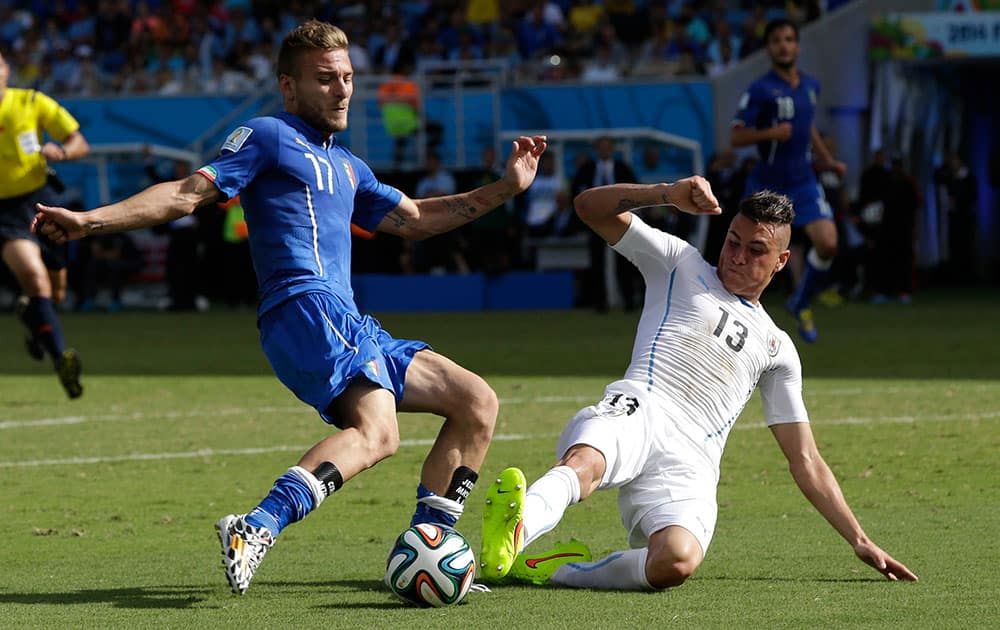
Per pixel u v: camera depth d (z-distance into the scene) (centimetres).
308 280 1808
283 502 1692
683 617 1630
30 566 2011
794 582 1852
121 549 2148
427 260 8338
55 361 3669
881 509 2402
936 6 9044
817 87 4609
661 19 9600
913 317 6894
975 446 3070
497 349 5572
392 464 2986
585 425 1830
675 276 1936
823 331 6166
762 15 9462
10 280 8344
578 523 2359
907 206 8075
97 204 9281
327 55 1845
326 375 1767
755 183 4697
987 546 2078
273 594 1805
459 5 10081
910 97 9294
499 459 2997
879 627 1566
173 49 9975
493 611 1678
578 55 9481
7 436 3434
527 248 8356
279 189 1816
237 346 5991
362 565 2019
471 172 8169
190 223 8481
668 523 1795
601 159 7312
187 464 3008
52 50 10350
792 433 1925
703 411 1877
